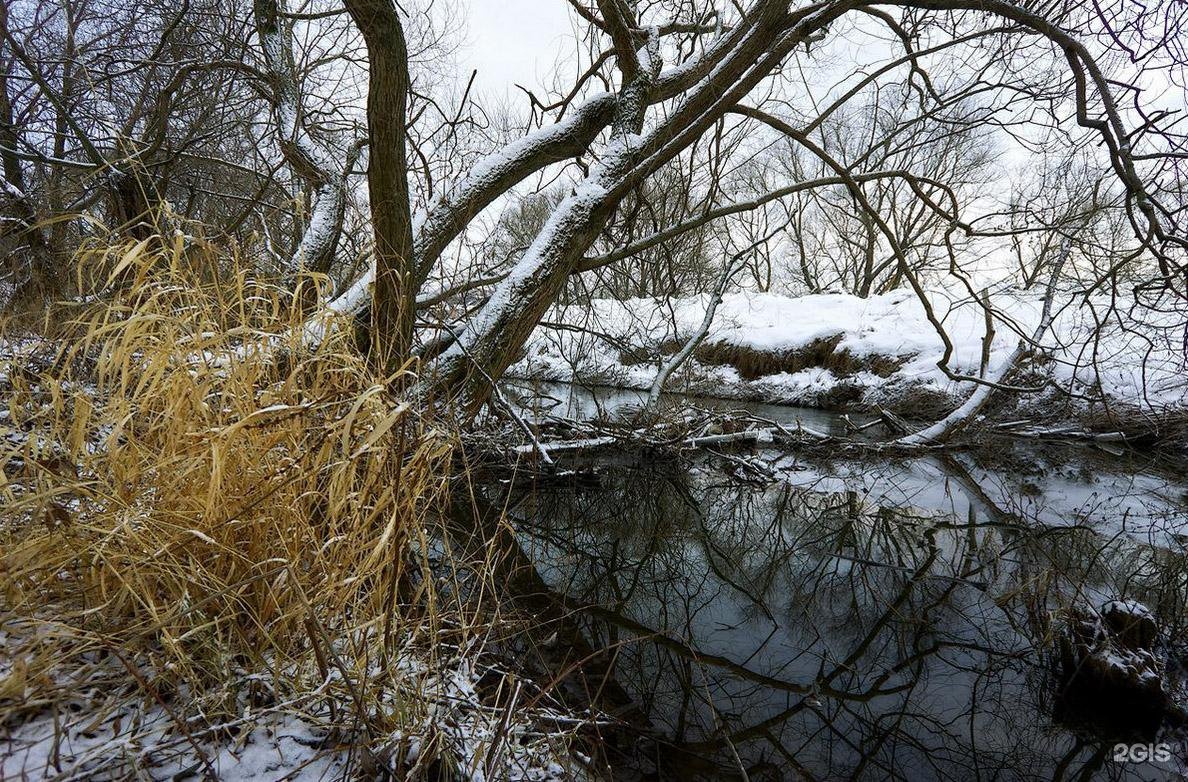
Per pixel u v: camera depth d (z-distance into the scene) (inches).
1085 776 75.2
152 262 57.5
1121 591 129.0
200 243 63.1
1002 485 237.1
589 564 152.1
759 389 518.3
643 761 72.9
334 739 50.6
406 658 62.4
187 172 260.8
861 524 191.9
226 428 51.2
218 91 233.0
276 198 238.5
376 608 60.3
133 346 56.6
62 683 47.4
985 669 102.2
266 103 253.1
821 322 553.0
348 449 56.2
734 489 229.5
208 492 56.7
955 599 133.2
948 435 284.0
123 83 263.4
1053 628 106.0
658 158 183.6
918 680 98.3
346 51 246.1
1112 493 223.9
